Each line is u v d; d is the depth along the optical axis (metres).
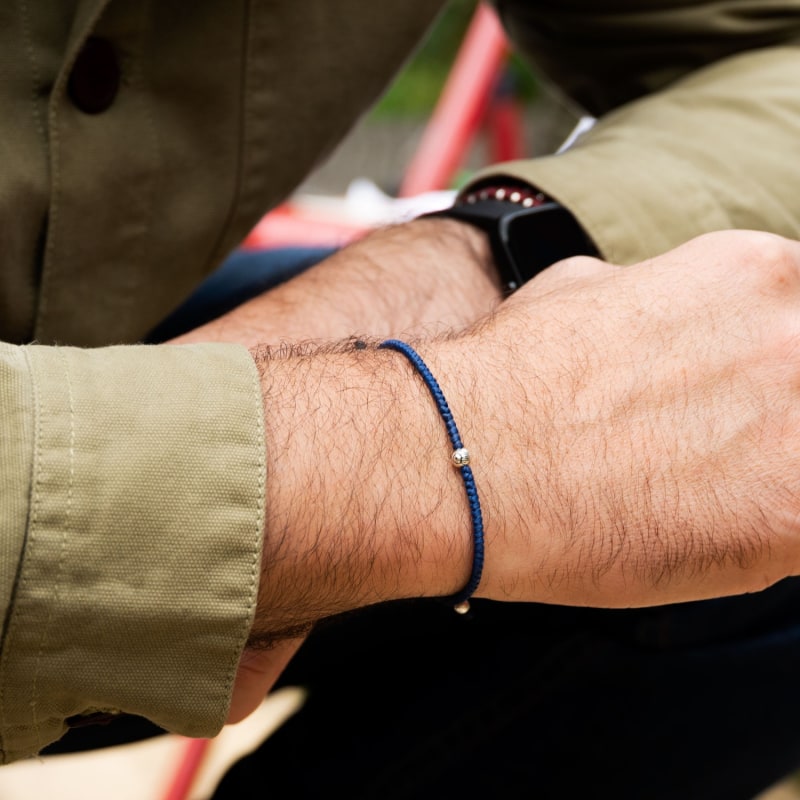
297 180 0.66
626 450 0.41
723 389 0.42
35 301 0.55
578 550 0.40
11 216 0.51
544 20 0.77
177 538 0.35
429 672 0.66
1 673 0.35
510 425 0.40
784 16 0.68
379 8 0.64
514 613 0.64
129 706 0.37
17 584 0.33
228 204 0.61
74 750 0.66
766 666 0.65
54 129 0.51
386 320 0.54
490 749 0.64
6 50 0.50
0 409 0.34
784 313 0.44
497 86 1.86
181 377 0.37
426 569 0.39
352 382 0.39
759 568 0.42
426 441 0.39
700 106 0.62
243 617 0.36
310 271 0.58
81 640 0.35
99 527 0.34
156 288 0.60
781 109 0.60
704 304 0.43
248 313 0.55
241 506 0.35
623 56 0.74
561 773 0.65
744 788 0.71
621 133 0.62
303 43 0.60
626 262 0.54
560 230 0.55
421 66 2.93
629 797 0.67
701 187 0.56
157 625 0.35
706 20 0.69
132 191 0.56
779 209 0.56
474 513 0.39
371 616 0.66
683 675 0.63
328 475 0.37
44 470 0.34
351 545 0.37
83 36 0.49
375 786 0.65
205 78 0.57
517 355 0.42
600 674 0.62
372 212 1.57
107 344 0.59
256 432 0.36
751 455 0.41
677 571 0.41
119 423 0.35
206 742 1.08
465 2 2.83
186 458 0.35
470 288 0.56
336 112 0.65
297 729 0.69
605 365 0.42
